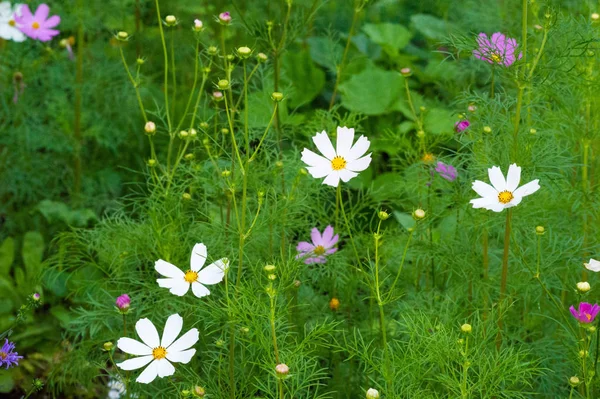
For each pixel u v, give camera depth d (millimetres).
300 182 2104
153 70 2680
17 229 2471
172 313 1986
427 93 2734
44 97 2578
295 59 2656
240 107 2373
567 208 2039
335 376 2057
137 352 1802
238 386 1968
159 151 2576
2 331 2268
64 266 2340
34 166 2521
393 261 2148
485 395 1836
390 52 2754
